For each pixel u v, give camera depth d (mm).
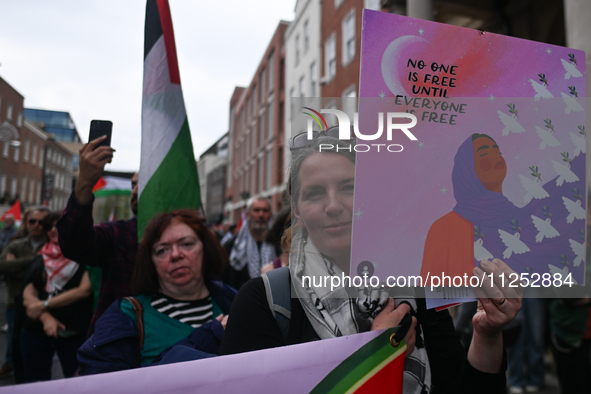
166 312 1607
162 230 1650
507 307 932
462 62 938
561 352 2844
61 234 1806
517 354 3572
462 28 943
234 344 992
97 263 1991
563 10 7062
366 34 880
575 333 2764
